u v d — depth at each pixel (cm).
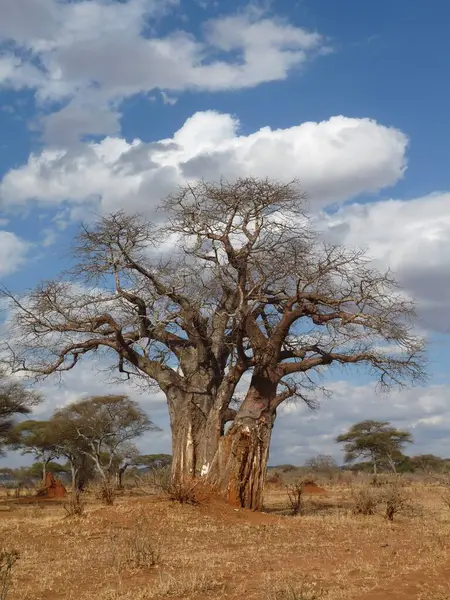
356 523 1623
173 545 1285
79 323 2028
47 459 4438
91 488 3278
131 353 2058
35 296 2011
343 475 5441
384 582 870
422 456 5281
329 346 1980
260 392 1922
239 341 1891
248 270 1997
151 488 2166
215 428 1927
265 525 1577
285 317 1928
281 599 769
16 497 3797
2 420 3453
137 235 1972
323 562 1062
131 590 866
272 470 6178
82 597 845
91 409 4097
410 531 1455
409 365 1961
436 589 815
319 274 1900
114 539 1304
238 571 991
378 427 4994
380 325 1869
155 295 1978
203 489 1853
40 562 1105
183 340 2067
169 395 2011
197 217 2019
